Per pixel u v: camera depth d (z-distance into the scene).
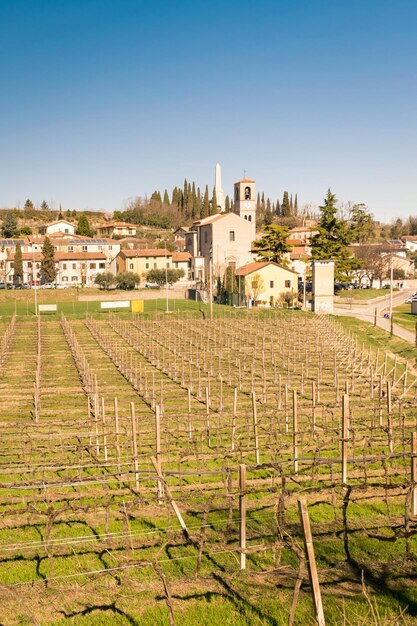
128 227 144.62
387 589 11.78
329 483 17.53
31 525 15.16
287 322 61.56
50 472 19.30
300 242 123.31
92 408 27.95
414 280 111.00
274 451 19.47
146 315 67.00
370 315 68.31
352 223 130.38
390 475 17.67
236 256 96.75
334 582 12.06
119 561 12.75
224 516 15.41
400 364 44.34
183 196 171.25
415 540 14.00
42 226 147.25
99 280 90.94
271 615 10.92
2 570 12.89
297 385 35.12
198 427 24.75
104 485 14.47
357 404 29.31
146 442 21.80
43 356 45.84
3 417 27.17
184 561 13.05
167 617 10.98
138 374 37.53
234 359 43.66
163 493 16.17
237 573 12.44
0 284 102.06
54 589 12.02
